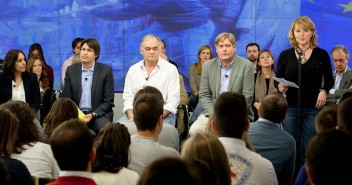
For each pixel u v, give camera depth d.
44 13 8.73
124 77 8.70
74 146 2.43
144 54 5.84
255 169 2.99
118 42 8.69
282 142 3.73
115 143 2.95
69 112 4.41
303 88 5.47
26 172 3.07
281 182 3.82
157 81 5.82
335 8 8.41
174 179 1.49
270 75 6.72
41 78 7.13
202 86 5.77
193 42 8.62
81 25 8.72
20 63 6.28
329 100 6.01
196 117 6.56
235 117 3.06
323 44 8.46
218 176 2.33
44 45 8.76
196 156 2.33
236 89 5.64
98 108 6.11
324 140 1.88
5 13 8.75
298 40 5.45
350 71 6.70
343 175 1.83
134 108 3.38
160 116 3.38
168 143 4.29
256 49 7.73
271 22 8.52
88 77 6.25
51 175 3.66
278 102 3.74
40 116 6.85
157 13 8.64
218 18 8.56
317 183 1.88
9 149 3.35
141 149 3.32
